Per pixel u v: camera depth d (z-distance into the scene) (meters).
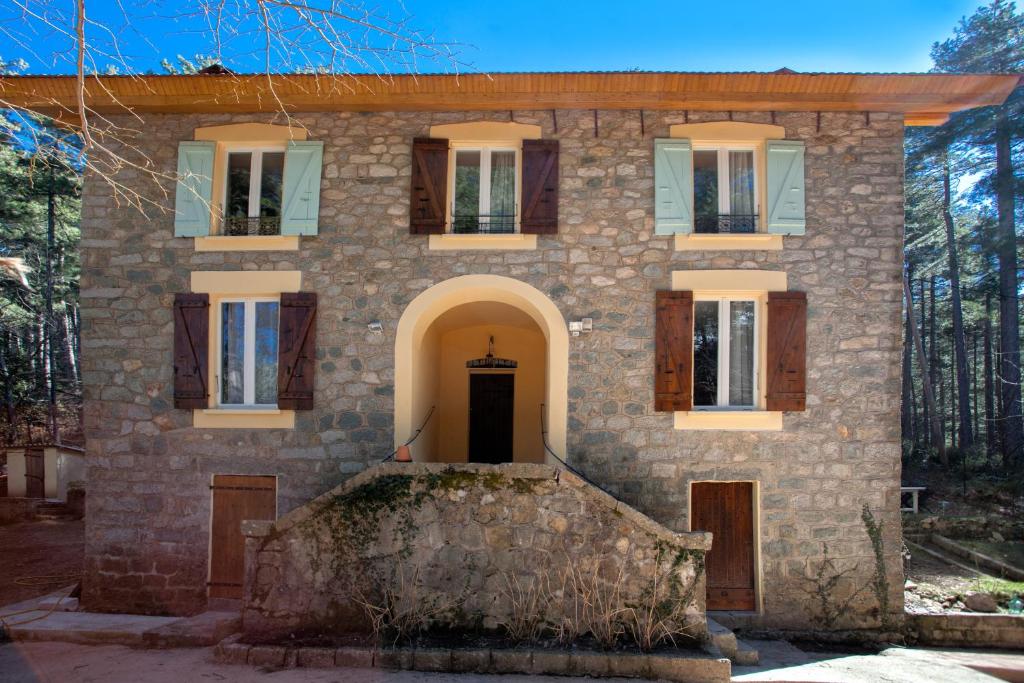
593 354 9.14
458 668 6.41
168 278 9.34
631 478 9.02
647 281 9.20
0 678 6.23
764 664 7.39
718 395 9.37
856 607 8.88
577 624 6.88
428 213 9.28
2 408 23.64
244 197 9.72
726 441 9.05
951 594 10.24
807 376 9.11
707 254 9.21
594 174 9.33
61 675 6.26
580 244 9.26
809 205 9.25
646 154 9.34
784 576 8.93
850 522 8.98
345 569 7.02
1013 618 8.91
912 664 7.71
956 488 18.55
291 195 9.32
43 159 6.37
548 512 7.08
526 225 9.21
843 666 7.47
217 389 9.39
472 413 12.30
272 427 9.18
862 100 9.15
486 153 9.64
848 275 9.19
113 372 9.27
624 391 9.10
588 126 9.38
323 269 9.32
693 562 6.94
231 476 9.24
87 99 9.11
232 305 9.57
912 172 22.47
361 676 6.18
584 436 9.06
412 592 6.97
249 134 9.45
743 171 9.58
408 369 9.18
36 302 21.59
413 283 9.28
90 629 7.86
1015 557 12.99
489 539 7.06
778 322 9.07
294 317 9.22
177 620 8.41
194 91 9.15
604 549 7.00
